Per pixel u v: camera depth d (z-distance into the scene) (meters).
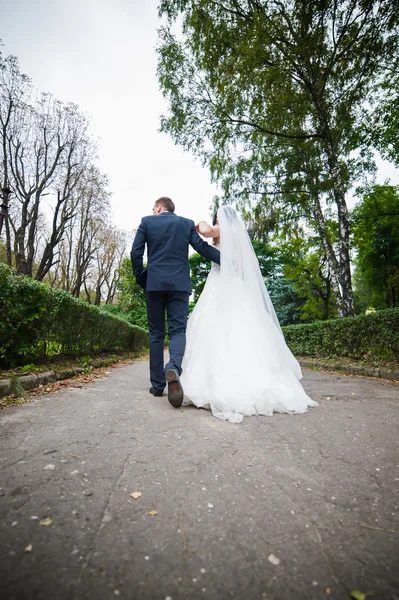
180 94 11.39
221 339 2.94
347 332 7.55
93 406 2.97
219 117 11.37
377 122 10.87
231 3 10.09
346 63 9.71
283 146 12.66
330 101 11.32
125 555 1.01
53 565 0.96
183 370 3.14
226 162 12.63
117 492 1.40
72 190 23.03
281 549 1.06
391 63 9.50
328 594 0.88
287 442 2.04
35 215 20.86
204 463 1.71
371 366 6.35
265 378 2.81
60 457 1.76
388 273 22.50
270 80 9.41
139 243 3.27
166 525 1.17
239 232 3.47
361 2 8.30
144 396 3.47
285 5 9.45
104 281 35.78
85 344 6.39
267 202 13.38
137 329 12.89
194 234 3.38
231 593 0.88
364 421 2.57
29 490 1.39
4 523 1.16
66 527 1.14
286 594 0.88
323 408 3.02
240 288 3.22
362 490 1.45
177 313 3.15
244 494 1.40
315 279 23.36
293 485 1.49
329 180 11.96
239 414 2.55
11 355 3.99
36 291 4.07
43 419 2.50
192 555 1.02
